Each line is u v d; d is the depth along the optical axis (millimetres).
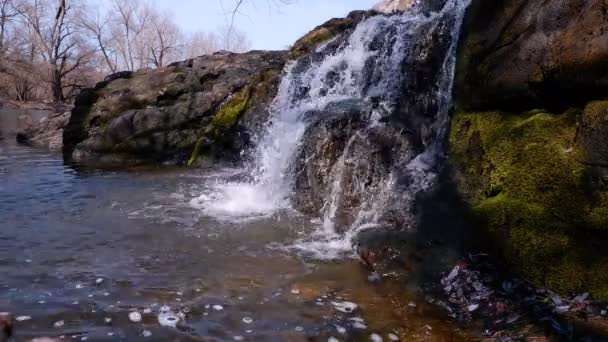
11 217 4785
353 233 4160
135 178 7398
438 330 2578
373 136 4918
